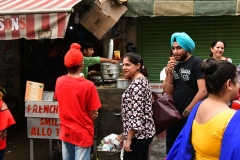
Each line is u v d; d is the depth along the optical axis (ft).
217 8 17.76
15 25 14.85
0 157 13.25
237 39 20.79
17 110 23.75
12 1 17.75
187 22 21.11
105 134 15.08
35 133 15.16
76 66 11.26
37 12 14.53
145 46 21.75
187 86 11.31
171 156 7.32
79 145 11.28
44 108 14.97
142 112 10.21
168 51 21.54
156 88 19.26
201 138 6.44
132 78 10.69
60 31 14.39
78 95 11.12
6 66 24.45
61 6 15.05
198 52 21.29
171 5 17.94
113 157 13.50
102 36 17.72
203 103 6.72
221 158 6.03
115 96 14.84
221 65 6.39
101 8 17.65
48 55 24.16
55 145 19.06
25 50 24.57
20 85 24.61
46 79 24.47
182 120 11.45
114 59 16.85
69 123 11.31
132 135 10.21
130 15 18.17
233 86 6.39
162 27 21.40
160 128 10.95
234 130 5.90
